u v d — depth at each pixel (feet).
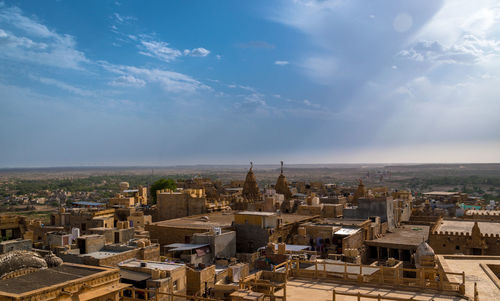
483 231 257.75
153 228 239.09
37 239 269.85
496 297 104.37
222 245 199.62
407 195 464.65
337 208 339.16
